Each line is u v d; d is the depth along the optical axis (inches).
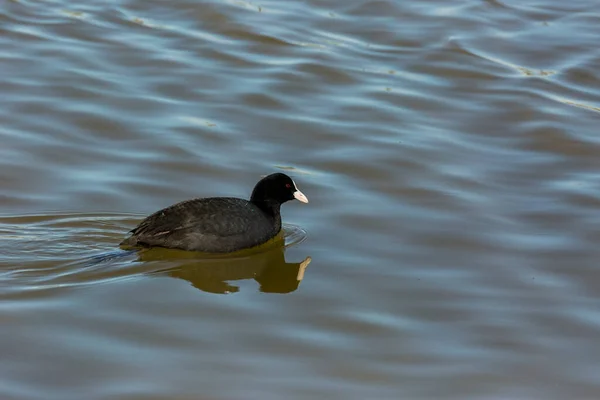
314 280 614.5
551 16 1113.4
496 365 519.8
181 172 757.9
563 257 644.7
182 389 485.4
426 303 585.3
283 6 1118.4
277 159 787.4
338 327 555.2
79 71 928.3
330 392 488.1
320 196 733.3
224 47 1000.9
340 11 1111.6
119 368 502.3
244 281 614.5
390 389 493.0
